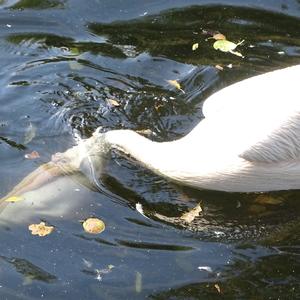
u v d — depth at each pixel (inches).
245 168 202.8
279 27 286.5
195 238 202.2
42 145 229.0
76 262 194.1
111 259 195.2
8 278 189.3
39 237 200.2
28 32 279.1
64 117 239.1
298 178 208.2
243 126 201.6
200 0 297.0
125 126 236.1
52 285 187.8
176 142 214.5
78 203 209.3
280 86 204.1
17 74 257.0
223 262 196.1
